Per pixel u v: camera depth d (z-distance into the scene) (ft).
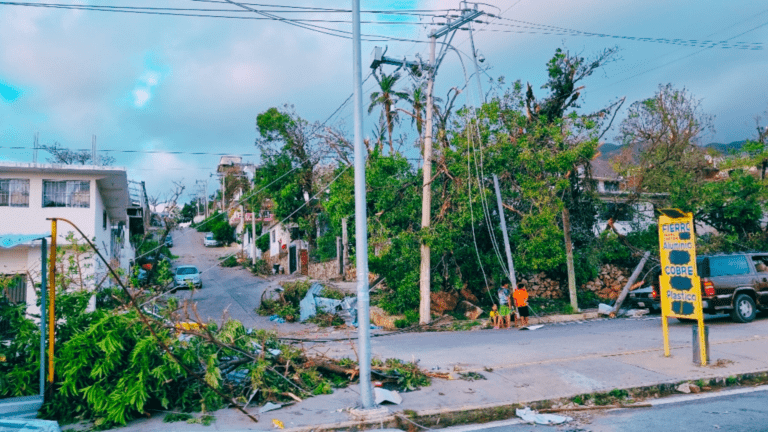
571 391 25.89
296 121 109.09
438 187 59.41
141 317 22.81
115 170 53.62
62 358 23.08
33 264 51.21
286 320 63.82
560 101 64.34
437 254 58.85
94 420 22.54
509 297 52.01
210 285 106.22
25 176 52.65
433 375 28.63
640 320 52.60
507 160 55.83
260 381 24.48
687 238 30.63
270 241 151.74
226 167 225.35
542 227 53.72
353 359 34.37
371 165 59.41
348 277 96.32
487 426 22.41
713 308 45.16
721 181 75.72
